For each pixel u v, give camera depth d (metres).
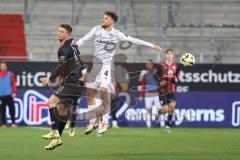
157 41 84.50
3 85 72.69
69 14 90.88
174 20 90.19
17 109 74.62
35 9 91.00
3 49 84.62
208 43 85.31
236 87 77.19
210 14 91.19
